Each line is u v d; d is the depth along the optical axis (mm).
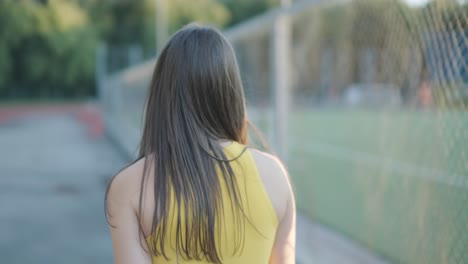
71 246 5008
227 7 47781
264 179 1095
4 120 30562
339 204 5836
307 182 6508
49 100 49188
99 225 5852
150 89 1178
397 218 4387
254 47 6477
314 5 3730
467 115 2156
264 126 6305
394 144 5422
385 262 3805
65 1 47781
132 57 24719
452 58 1958
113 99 20531
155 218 1041
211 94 1128
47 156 12953
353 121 17688
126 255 1068
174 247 1042
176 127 1103
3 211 6605
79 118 31547
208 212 1033
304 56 9750
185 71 1125
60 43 47156
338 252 4055
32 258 4633
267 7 45406
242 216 1056
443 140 2363
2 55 44250
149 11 49125
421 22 2270
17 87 47781
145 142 1160
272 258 1173
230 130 1155
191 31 1171
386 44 3041
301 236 4535
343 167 8445
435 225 2596
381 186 4867
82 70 48812
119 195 1086
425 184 2828
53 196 7637
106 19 50812
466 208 2400
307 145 12117
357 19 3707
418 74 2467
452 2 1898
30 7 44906
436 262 2471
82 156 12891
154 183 1062
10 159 12414
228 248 1050
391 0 2771
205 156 1073
